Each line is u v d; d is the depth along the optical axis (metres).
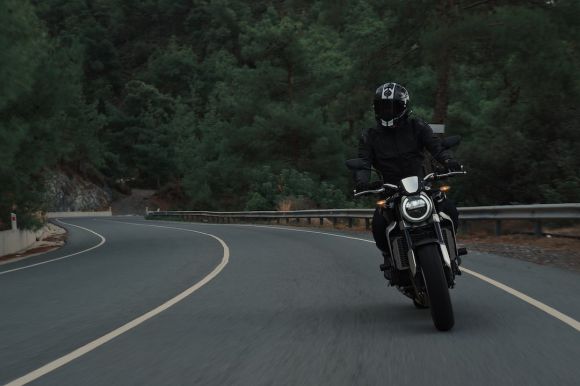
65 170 104.00
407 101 6.61
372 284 10.02
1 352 6.22
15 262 19.52
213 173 79.06
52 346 6.40
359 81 35.28
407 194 6.32
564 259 12.60
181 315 7.89
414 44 33.28
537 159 25.39
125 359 5.68
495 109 36.16
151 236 29.72
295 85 72.81
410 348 5.63
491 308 7.41
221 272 12.52
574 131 25.19
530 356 5.26
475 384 4.57
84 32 153.25
